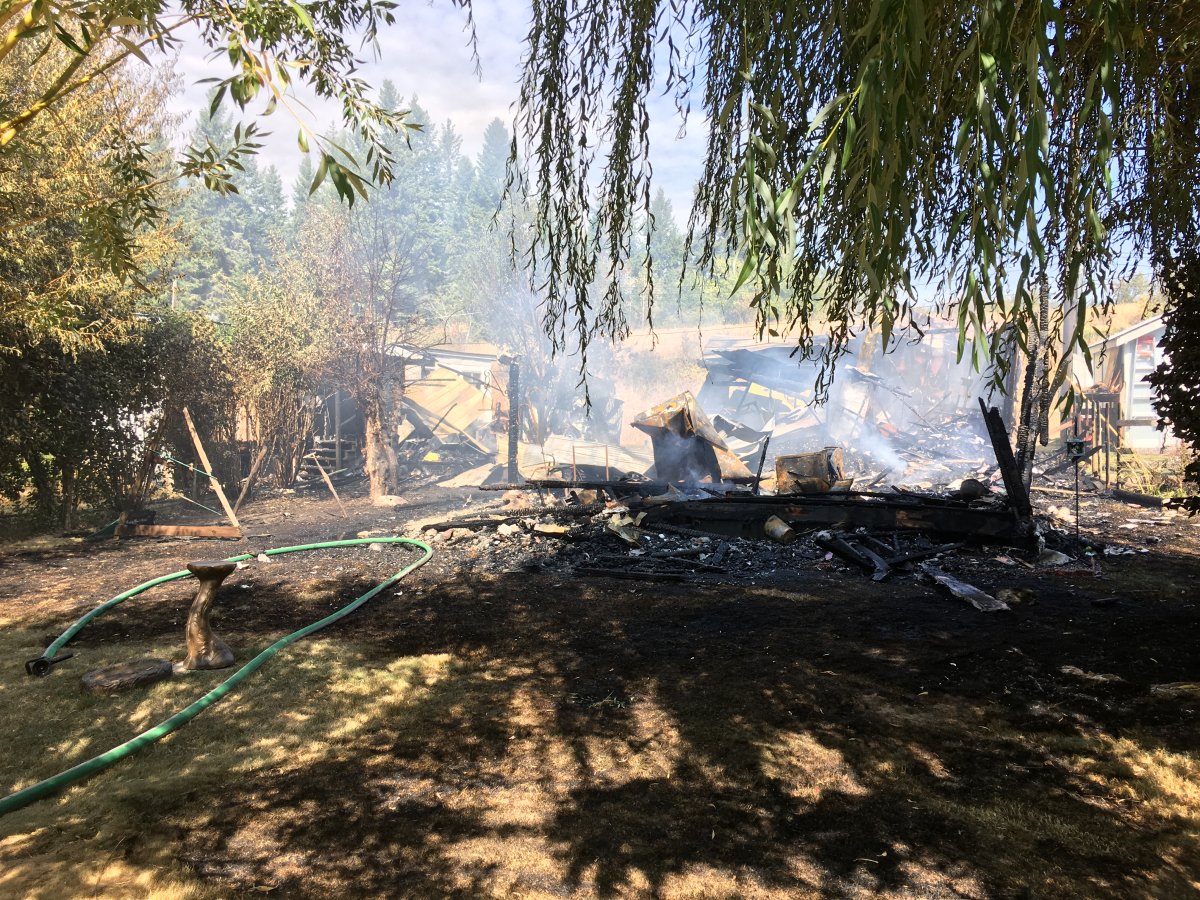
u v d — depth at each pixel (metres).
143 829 3.34
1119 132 1.75
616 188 2.34
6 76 8.10
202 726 4.55
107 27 1.81
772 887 2.88
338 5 2.65
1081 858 3.00
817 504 10.58
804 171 1.21
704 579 8.79
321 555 10.27
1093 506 12.70
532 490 13.95
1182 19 1.79
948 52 1.35
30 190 8.17
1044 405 10.06
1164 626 6.17
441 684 5.29
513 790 3.73
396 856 3.12
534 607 7.54
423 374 24.17
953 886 2.85
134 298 11.64
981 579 8.32
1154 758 3.79
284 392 16.42
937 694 4.94
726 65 1.82
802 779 3.79
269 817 3.45
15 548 10.59
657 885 2.90
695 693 5.07
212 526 12.27
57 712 4.70
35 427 11.00
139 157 2.78
